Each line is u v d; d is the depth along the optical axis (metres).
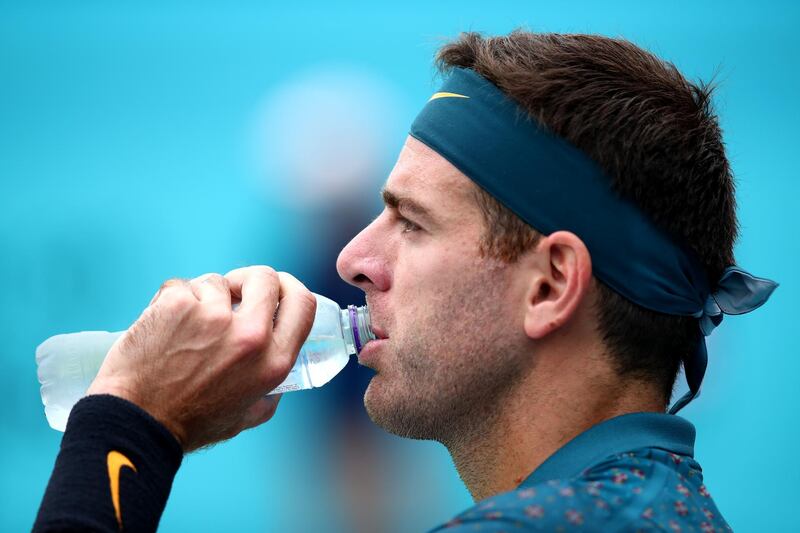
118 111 36.44
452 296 6.57
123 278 29.08
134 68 37.66
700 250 6.64
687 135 6.53
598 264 6.38
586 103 6.43
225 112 35.56
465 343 6.54
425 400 6.67
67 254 29.88
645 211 6.41
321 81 34.84
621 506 5.54
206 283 6.60
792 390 25.67
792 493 21.94
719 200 6.77
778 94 35.28
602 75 6.53
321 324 7.88
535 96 6.46
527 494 5.51
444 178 6.65
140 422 5.99
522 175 6.43
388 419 6.84
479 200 6.55
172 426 6.22
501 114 6.54
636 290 6.40
